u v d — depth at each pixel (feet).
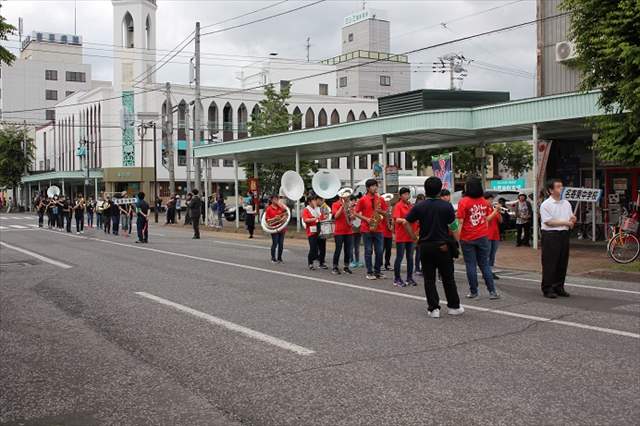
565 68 73.82
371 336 24.30
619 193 68.80
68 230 97.40
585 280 40.91
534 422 15.26
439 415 15.78
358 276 42.86
